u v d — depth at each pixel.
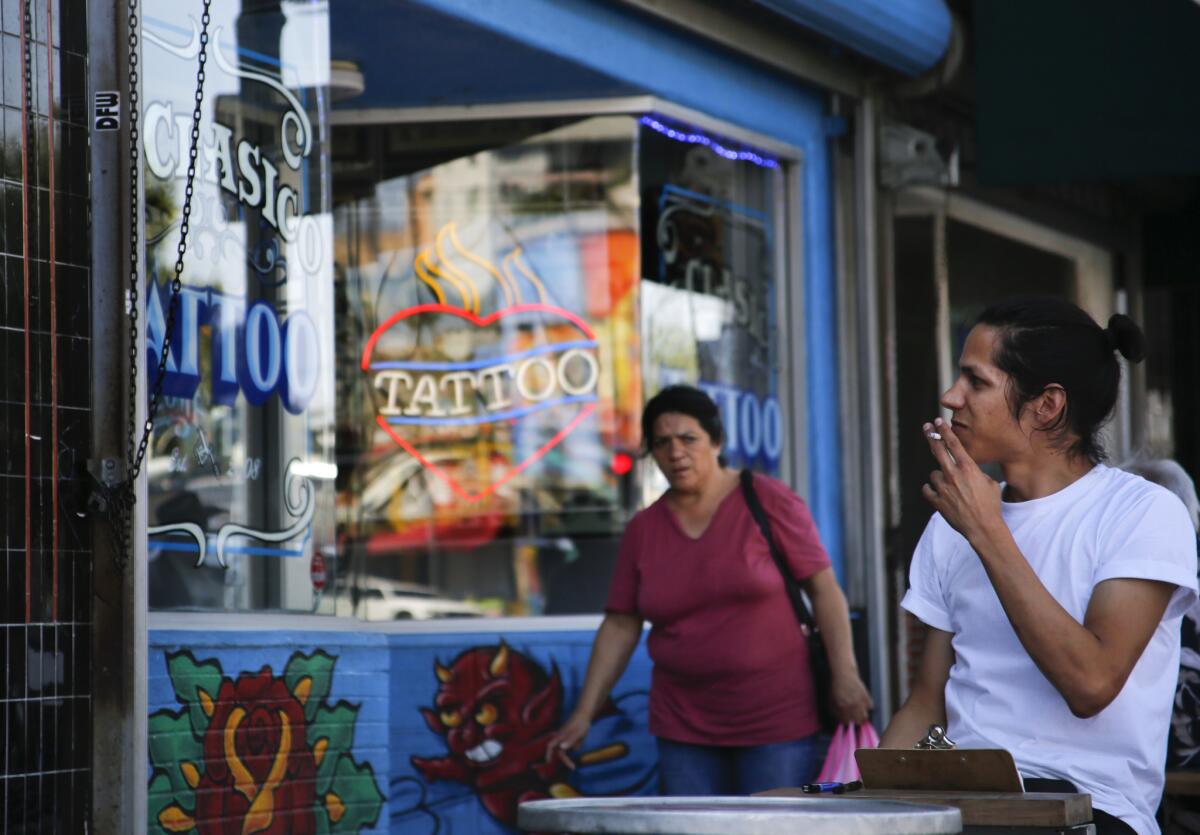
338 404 9.83
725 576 8.21
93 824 6.00
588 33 9.54
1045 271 13.27
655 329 10.27
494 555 9.98
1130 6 10.63
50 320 5.96
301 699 7.11
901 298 11.59
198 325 6.82
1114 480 4.91
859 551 11.34
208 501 6.86
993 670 4.95
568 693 9.60
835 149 11.48
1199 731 7.16
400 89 9.78
